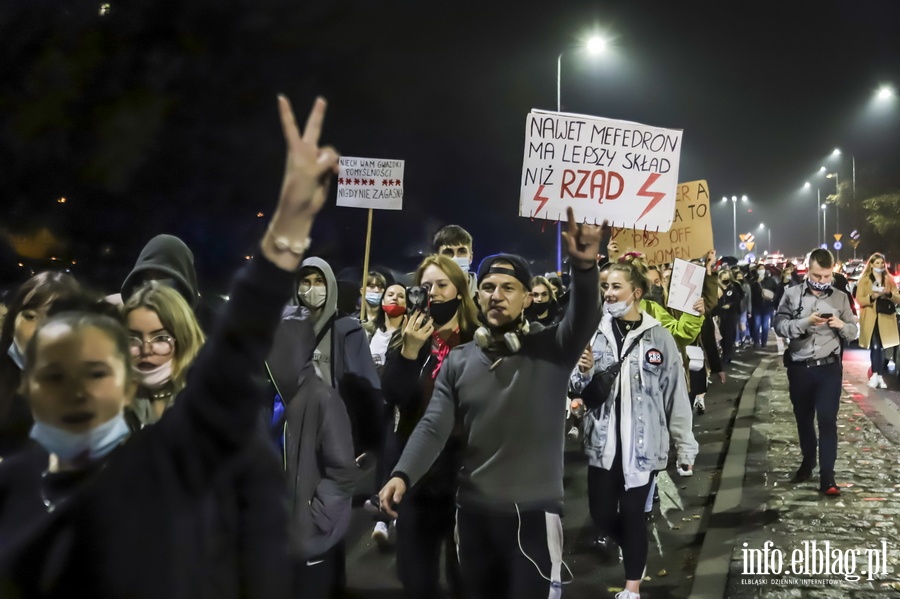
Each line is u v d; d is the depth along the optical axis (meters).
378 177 8.76
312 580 3.79
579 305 3.68
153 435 2.02
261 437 2.46
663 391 5.35
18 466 2.09
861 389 13.79
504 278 3.80
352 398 5.16
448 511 4.23
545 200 5.09
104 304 2.16
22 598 1.94
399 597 5.45
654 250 8.98
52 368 1.94
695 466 8.91
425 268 4.84
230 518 2.25
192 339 2.83
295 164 1.91
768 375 15.96
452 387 3.97
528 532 3.71
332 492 3.85
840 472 8.23
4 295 4.01
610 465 5.22
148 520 1.95
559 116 5.05
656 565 6.10
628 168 5.06
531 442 3.75
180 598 1.98
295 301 5.12
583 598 5.45
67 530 1.94
